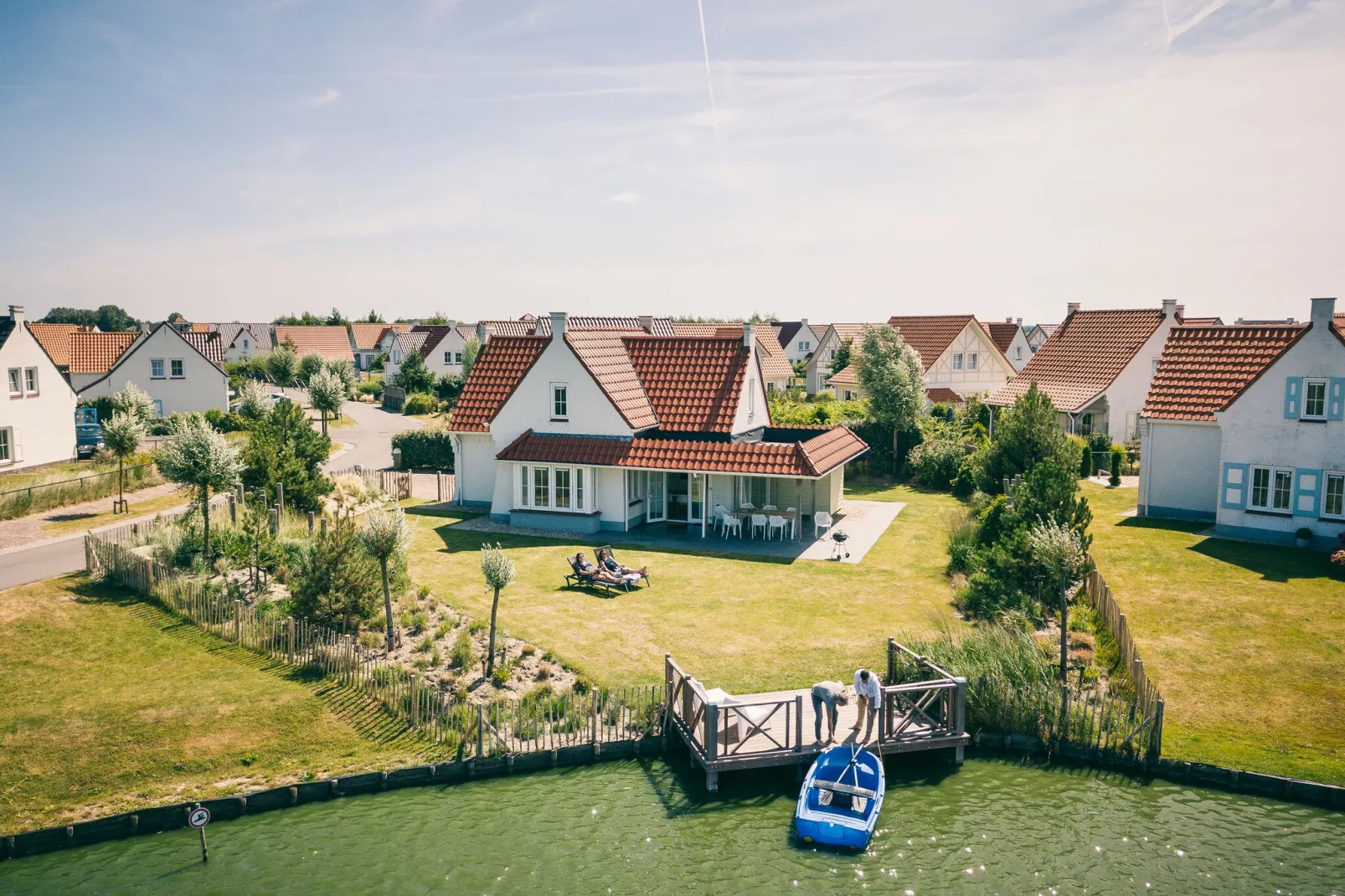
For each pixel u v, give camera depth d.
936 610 27.47
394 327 136.38
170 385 66.75
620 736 20.89
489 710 20.95
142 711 21.19
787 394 74.88
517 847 17.53
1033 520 28.31
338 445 60.81
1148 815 18.45
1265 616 26.20
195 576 28.44
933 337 68.94
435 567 31.95
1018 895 16.16
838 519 39.69
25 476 43.12
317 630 23.80
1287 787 18.72
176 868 16.89
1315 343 32.00
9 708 21.16
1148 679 22.62
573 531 37.53
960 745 20.56
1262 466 33.50
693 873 16.83
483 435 41.66
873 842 17.72
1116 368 52.47
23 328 46.00
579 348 38.22
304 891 16.30
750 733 19.78
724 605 27.97
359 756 20.09
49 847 17.34
